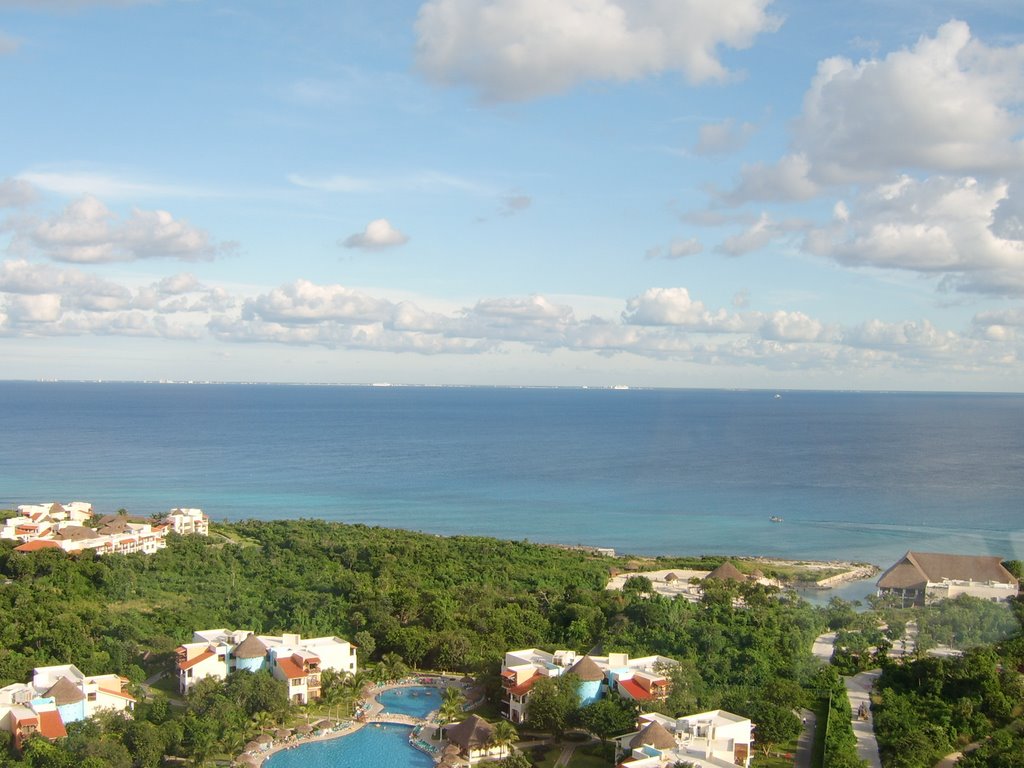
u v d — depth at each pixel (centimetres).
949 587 16225
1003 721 10569
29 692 10269
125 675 11625
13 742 9462
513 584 17150
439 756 9750
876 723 10412
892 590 16738
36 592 14788
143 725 9631
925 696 11162
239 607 14550
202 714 10238
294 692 11300
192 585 16075
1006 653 12100
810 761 9862
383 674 12188
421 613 14312
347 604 14525
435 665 12888
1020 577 16925
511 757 9494
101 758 8938
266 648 11838
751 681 11469
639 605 14262
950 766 9512
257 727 10300
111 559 17012
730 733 9638
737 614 14600
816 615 14625
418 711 11175
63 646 12138
